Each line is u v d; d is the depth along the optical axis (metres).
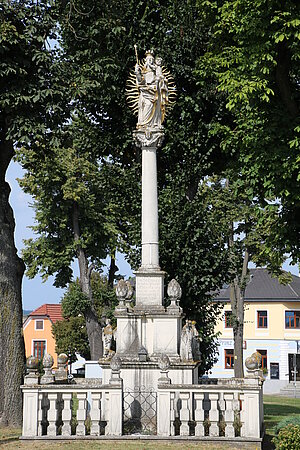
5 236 18.22
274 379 60.84
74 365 60.38
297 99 19.00
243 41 17.62
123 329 16.53
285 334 61.19
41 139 18.33
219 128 20.95
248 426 13.60
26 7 17.58
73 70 18.62
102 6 20.62
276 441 12.37
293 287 62.84
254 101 17.88
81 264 40.34
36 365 14.48
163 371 14.28
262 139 17.42
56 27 18.08
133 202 25.14
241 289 39.62
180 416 13.84
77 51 19.44
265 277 64.62
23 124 17.23
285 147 17.09
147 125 17.86
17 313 18.12
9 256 18.20
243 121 19.34
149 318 16.50
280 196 17.61
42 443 13.59
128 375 15.87
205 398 14.02
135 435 13.88
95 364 24.36
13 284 18.17
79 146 26.72
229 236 37.56
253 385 13.70
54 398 14.09
